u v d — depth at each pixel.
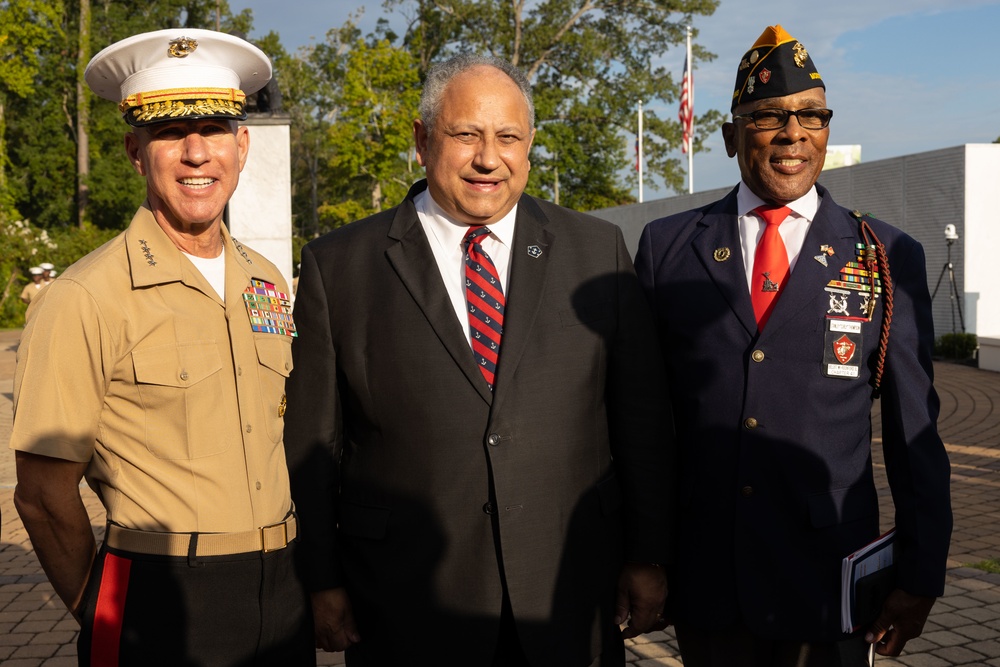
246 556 2.14
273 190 8.14
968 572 4.72
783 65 2.41
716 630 2.45
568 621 2.37
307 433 2.44
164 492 2.08
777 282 2.48
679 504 2.54
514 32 36.53
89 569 2.20
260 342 2.28
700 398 2.49
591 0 35.66
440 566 2.33
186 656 2.07
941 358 14.48
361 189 41.34
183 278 2.17
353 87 27.58
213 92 2.20
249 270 2.36
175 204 2.17
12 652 3.97
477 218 2.40
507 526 2.31
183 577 2.07
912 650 3.83
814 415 2.40
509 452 2.32
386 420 2.38
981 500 6.13
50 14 33.72
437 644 2.33
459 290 2.46
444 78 2.34
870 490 2.49
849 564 2.27
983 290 14.63
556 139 36.94
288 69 44.50
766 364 2.42
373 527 2.38
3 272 27.39
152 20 39.34
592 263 2.53
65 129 38.81
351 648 2.52
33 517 2.09
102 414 2.09
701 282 2.55
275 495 2.24
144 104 2.15
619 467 2.54
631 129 37.56
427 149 2.40
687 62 26.27
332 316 2.48
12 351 19.02
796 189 2.44
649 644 4.01
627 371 2.51
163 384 2.09
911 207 15.59
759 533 2.39
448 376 2.35
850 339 2.42
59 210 37.19
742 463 2.41
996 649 3.83
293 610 2.25
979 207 14.48
